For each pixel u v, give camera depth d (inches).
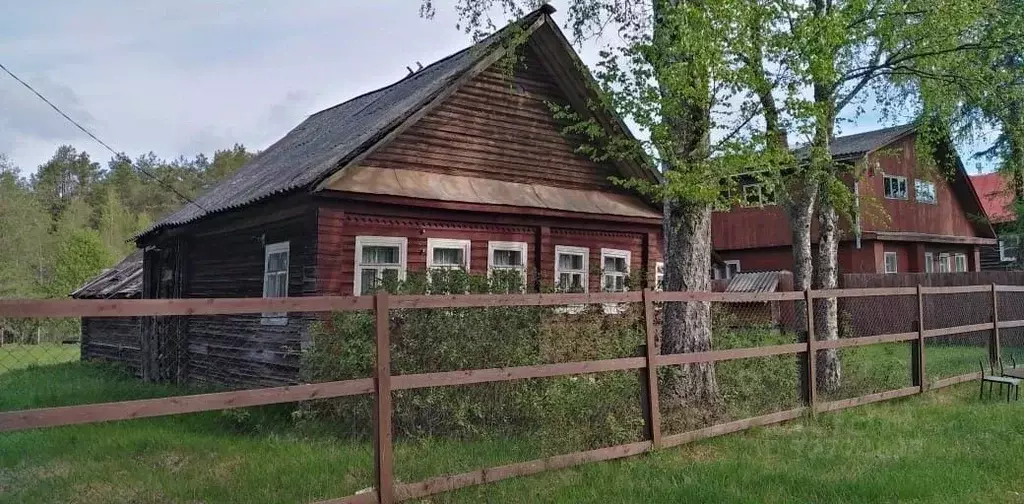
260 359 480.1
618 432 277.7
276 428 338.6
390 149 472.7
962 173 1157.1
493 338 314.5
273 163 637.9
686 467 254.1
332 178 430.3
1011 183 978.7
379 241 461.1
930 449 284.5
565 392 302.7
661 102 320.8
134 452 292.7
